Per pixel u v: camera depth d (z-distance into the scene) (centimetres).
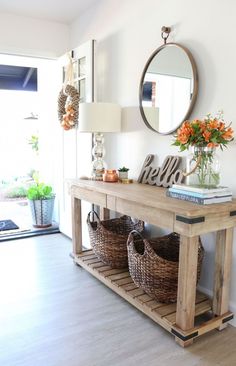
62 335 181
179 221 157
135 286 213
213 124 164
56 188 404
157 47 233
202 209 152
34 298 222
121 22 270
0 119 704
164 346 171
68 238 363
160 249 225
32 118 666
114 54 283
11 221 425
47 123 427
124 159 280
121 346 171
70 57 324
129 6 259
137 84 255
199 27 197
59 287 239
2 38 329
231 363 158
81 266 274
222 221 165
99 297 225
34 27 343
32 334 181
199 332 170
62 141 365
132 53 259
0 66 518
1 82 550
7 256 304
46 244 341
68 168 354
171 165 222
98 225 251
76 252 282
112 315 201
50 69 396
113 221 278
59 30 357
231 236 177
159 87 229
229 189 174
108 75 294
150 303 191
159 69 228
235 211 171
